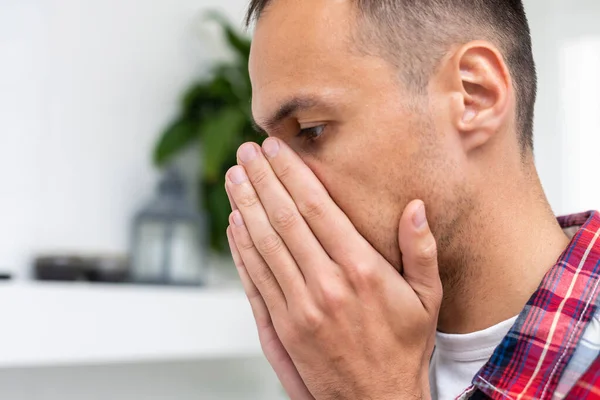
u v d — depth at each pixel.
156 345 1.32
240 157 0.73
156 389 1.59
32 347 1.14
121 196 1.58
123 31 1.62
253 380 1.78
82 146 1.53
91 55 1.56
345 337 0.69
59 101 1.49
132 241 1.49
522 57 0.73
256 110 0.70
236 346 1.44
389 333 0.69
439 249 0.68
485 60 0.67
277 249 0.72
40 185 1.45
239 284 1.76
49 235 1.45
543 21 2.20
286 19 0.67
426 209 0.66
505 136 0.68
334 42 0.65
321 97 0.65
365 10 0.65
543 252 0.68
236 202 0.74
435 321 0.69
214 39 1.82
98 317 1.24
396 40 0.65
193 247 1.50
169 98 1.71
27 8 1.45
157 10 1.70
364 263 0.68
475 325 0.70
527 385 0.61
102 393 1.49
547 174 2.15
